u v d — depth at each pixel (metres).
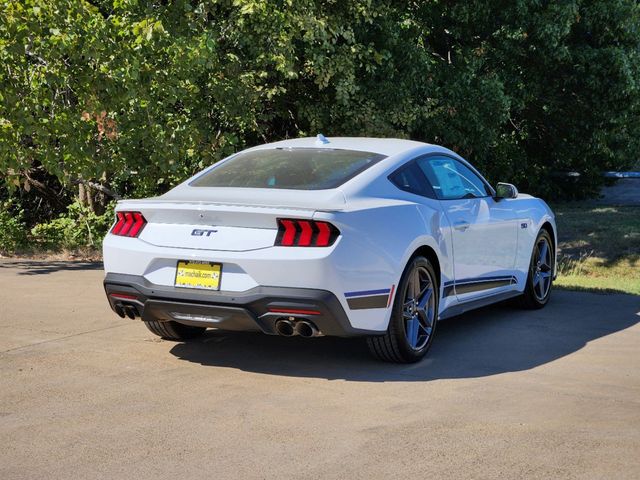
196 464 3.68
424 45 16.02
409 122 13.68
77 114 10.84
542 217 7.69
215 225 5.12
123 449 3.88
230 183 5.62
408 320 5.52
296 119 15.04
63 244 13.21
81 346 5.93
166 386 4.94
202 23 12.13
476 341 6.27
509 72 16.91
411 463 3.69
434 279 5.74
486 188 6.97
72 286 8.59
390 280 5.23
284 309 4.91
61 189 16.86
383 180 5.61
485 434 4.07
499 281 6.95
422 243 5.59
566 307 7.83
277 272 4.89
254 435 4.07
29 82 10.62
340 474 3.56
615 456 3.77
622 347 6.08
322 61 12.49
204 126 12.52
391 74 13.70
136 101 10.91
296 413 4.43
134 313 5.45
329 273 4.86
